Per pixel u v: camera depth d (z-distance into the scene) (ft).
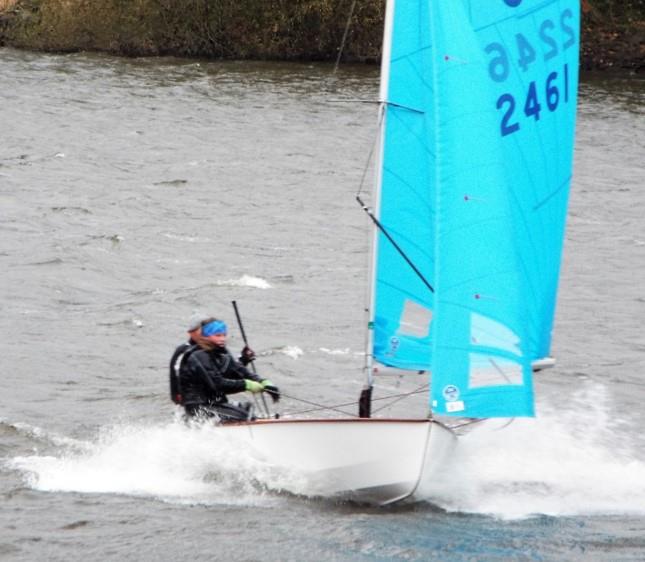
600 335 259.60
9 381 211.41
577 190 432.25
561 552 137.69
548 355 165.78
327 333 253.24
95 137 504.43
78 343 239.91
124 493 154.20
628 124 563.07
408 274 152.05
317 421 147.54
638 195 426.51
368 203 409.49
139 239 344.49
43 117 540.11
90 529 141.90
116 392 207.21
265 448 151.74
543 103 159.53
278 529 141.38
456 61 147.23
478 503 153.89
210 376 155.94
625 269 325.01
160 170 450.71
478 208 145.18
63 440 177.68
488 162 146.00
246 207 396.57
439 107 146.61
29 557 133.80
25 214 370.53
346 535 140.36
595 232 370.12
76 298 279.69
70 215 373.40
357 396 207.00
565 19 160.86
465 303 143.84
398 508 150.82
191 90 627.46
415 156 150.51
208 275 307.17
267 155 483.10
